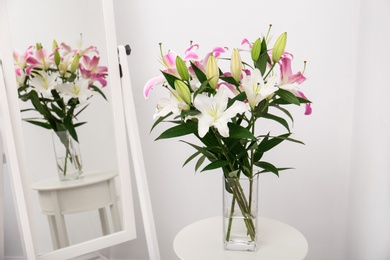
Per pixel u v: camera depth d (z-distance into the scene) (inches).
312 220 56.9
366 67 46.9
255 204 37.9
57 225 45.1
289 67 33.9
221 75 36.3
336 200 55.9
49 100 44.8
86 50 46.4
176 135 34.0
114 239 48.9
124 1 54.4
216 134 35.8
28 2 42.6
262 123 55.0
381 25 41.9
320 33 51.7
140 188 49.7
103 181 48.5
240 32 53.0
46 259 43.7
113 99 48.1
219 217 47.6
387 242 41.2
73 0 45.4
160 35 54.6
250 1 52.1
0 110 40.7
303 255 37.0
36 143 43.9
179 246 39.9
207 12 53.1
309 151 55.0
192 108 34.2
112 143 49.0
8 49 40.9
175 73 35.0
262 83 32.9
